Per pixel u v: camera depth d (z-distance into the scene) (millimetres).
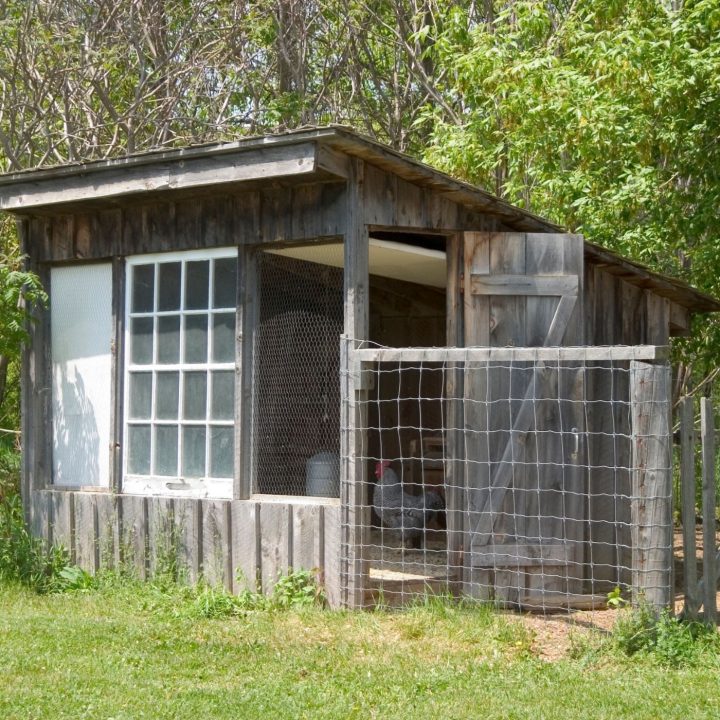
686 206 12023
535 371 9000
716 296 12117
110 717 6945
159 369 9555
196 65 13820
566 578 8906
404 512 10297
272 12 14352
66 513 9766
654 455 7945
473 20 14406
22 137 13047
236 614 8633
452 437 9023
